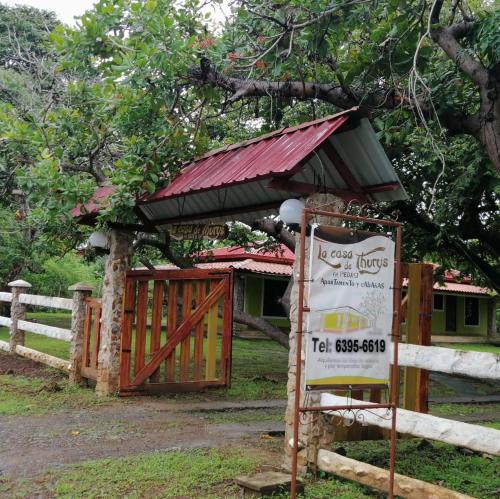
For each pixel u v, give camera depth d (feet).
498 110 26.22
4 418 26.30
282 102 34.88
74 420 26.35
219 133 42.63
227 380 35.01
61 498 16.46
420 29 28.19
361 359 16.34
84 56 29.60
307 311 15.70
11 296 45.52
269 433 25.07
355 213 30.40
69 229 39.65
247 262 75.77
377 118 31.50
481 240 39.70
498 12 25.34
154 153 27.17
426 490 15.78
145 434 24.25
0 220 56.59
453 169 34.24
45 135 29.81
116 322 32.19
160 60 27.76
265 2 30.40
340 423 19.40
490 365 15.16
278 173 18.61
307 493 16.99
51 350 48.91
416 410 22.00
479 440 15.06
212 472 18.84
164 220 32.45
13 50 56.75
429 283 21.95
